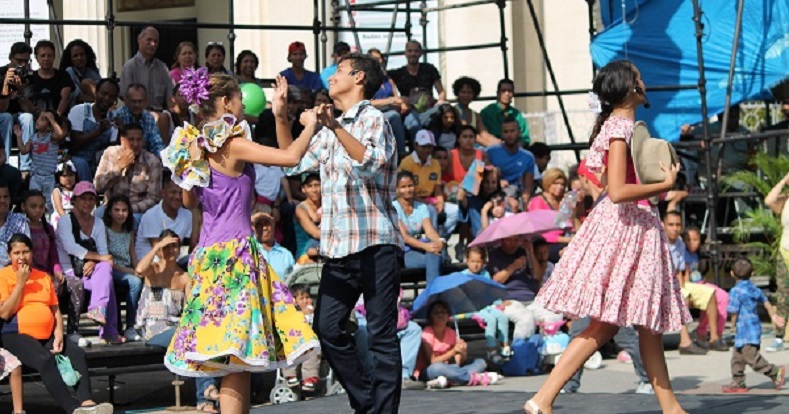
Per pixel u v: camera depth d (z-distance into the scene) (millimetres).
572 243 9945
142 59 19250
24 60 18016
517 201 19922
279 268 16266
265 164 9391
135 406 15703
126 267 15969
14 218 15250
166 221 16328
